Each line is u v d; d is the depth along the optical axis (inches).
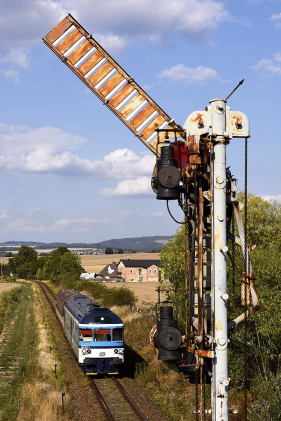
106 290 1891.0
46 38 437.7
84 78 431.8
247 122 334.3
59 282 3159.5
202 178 355.3
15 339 1162.6
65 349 1043.3
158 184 343.3
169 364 363.9
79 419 580.1
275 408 495.8
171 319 348.2
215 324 321.1
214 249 325.1
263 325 601.6
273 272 613.6
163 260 885.2
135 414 601.3
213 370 321.4
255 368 667.4
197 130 330.6
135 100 425.4
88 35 437.4
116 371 794.2
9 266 5521.7
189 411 606.5
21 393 655.8
